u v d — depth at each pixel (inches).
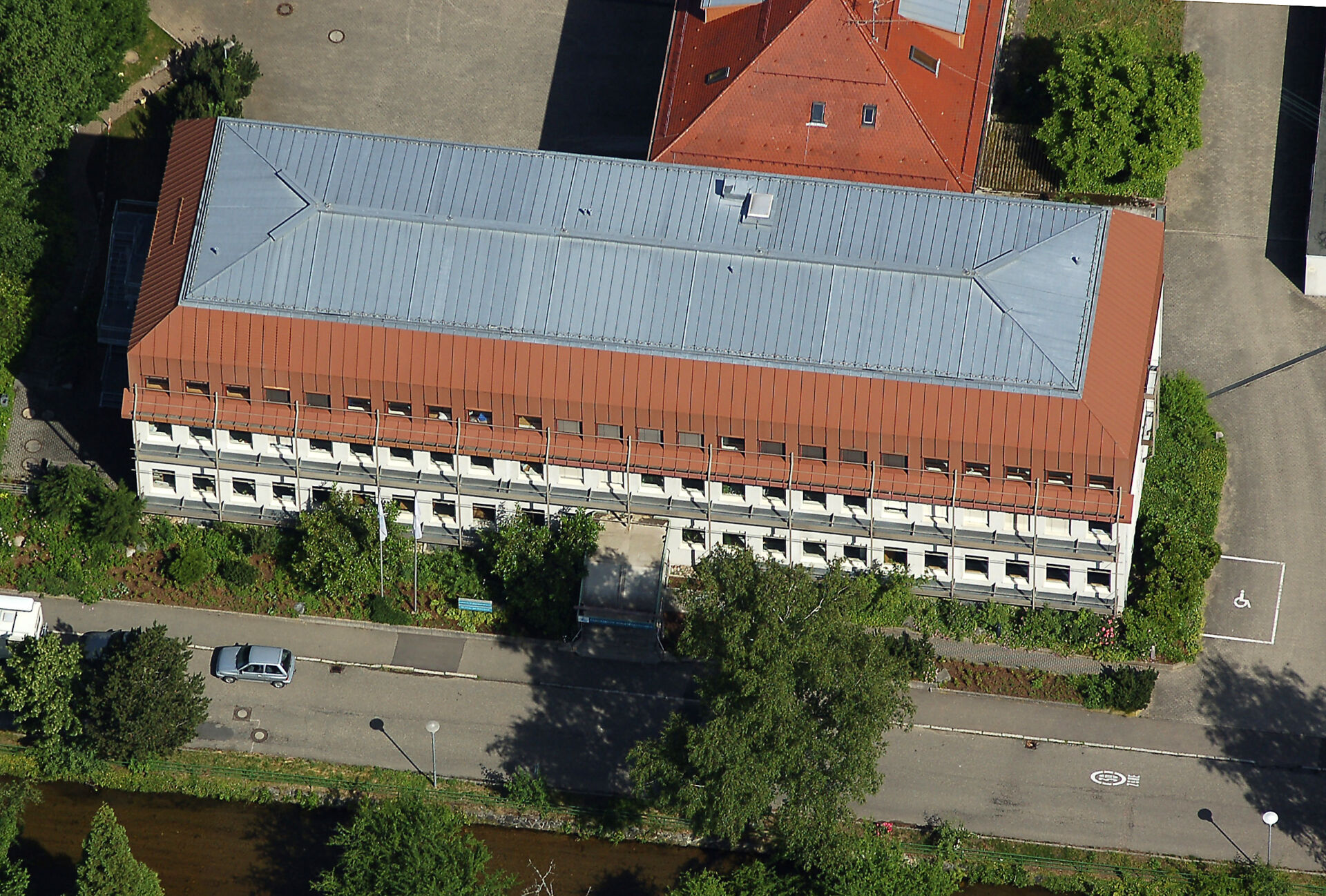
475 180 4436.5
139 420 4478.3
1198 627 4488.2
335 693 4498.0
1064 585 4439.0
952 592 4448.8
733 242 4347.9
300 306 4350.4
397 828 4010.8
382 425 4421.8
